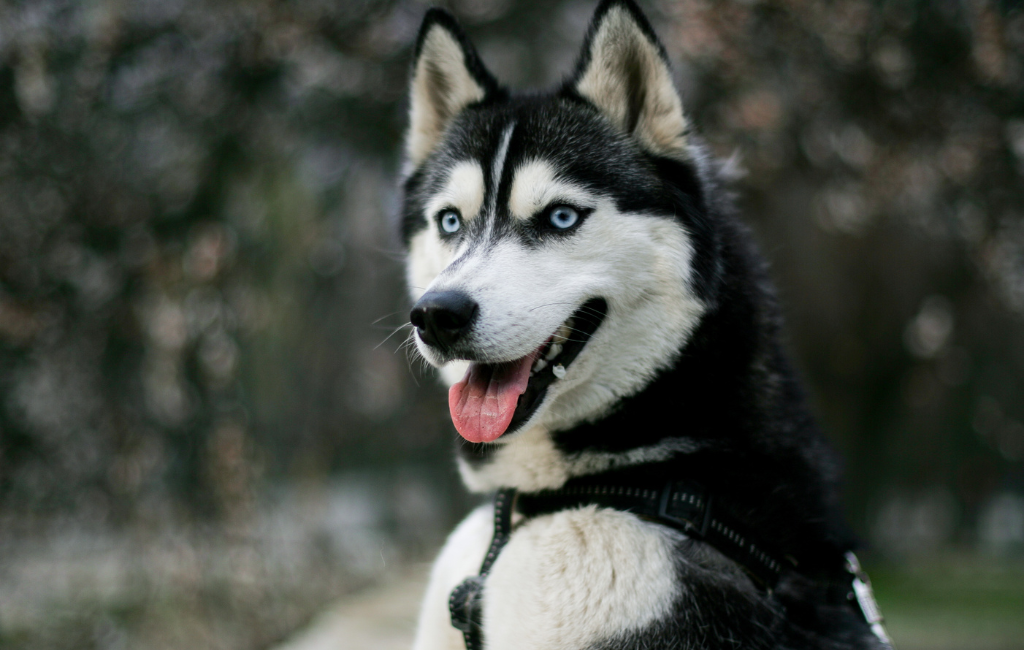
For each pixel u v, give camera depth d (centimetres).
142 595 517
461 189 238
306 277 821
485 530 221
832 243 968
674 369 211
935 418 1805
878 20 587
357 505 1650
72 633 486
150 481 541
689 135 229
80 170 545
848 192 760
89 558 554
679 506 198
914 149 654
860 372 1097
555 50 736
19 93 514
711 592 186
